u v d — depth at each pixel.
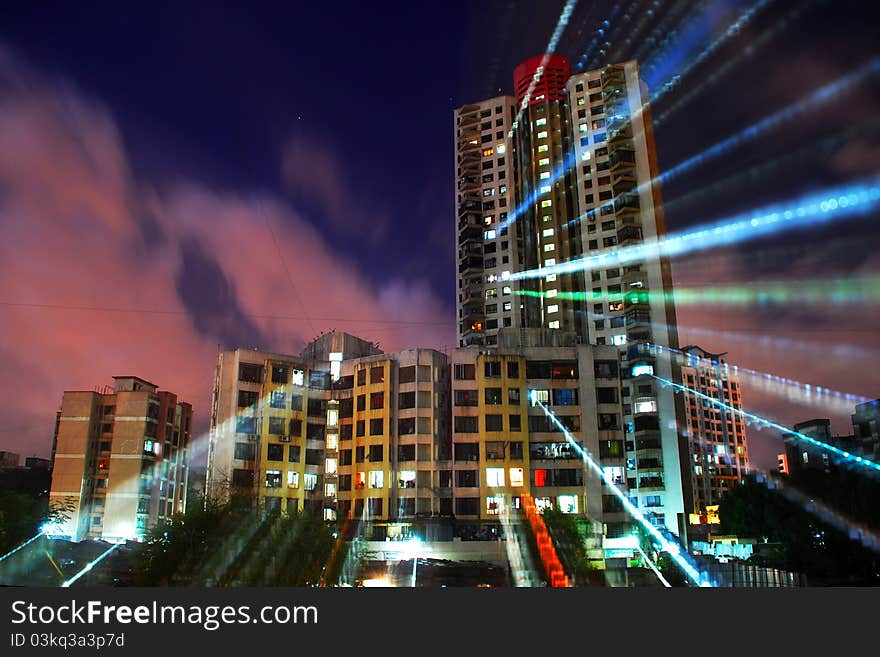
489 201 116.44
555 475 74.44
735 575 52.91
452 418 76.56
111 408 97.19
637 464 89.00
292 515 40.81
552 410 77.19
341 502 76.88
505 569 63.12
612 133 107.75
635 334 96.94
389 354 80.38
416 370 78.00
